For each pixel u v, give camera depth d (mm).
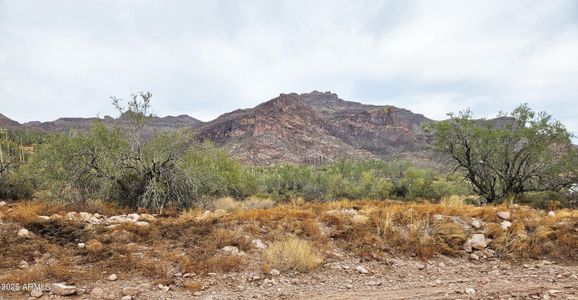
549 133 14234
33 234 6516
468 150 15812
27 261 5410
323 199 20078
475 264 6316
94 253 5789
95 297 4398
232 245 6539
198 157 15180
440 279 5500
